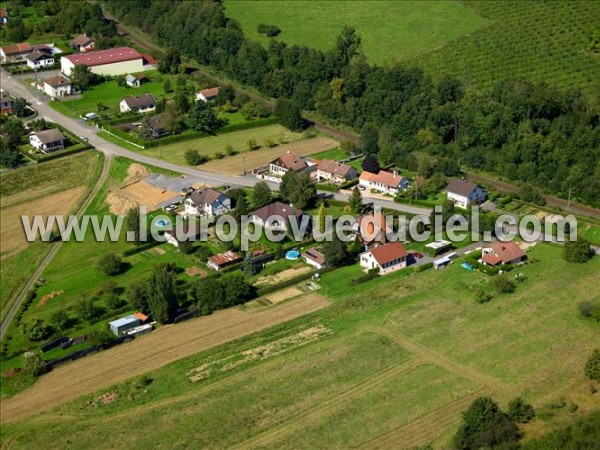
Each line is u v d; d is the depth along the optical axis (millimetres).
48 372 128000
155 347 132875
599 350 120312
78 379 125938
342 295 145250
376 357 127188
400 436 110000
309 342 132125
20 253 163750
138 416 116812
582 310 134250
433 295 143625
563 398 115938
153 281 138125
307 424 113125
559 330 132000
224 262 153875
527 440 106875
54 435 114188
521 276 147250
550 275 148125
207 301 140875
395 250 153125
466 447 105812
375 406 116062
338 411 115375
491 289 144375
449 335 132125
